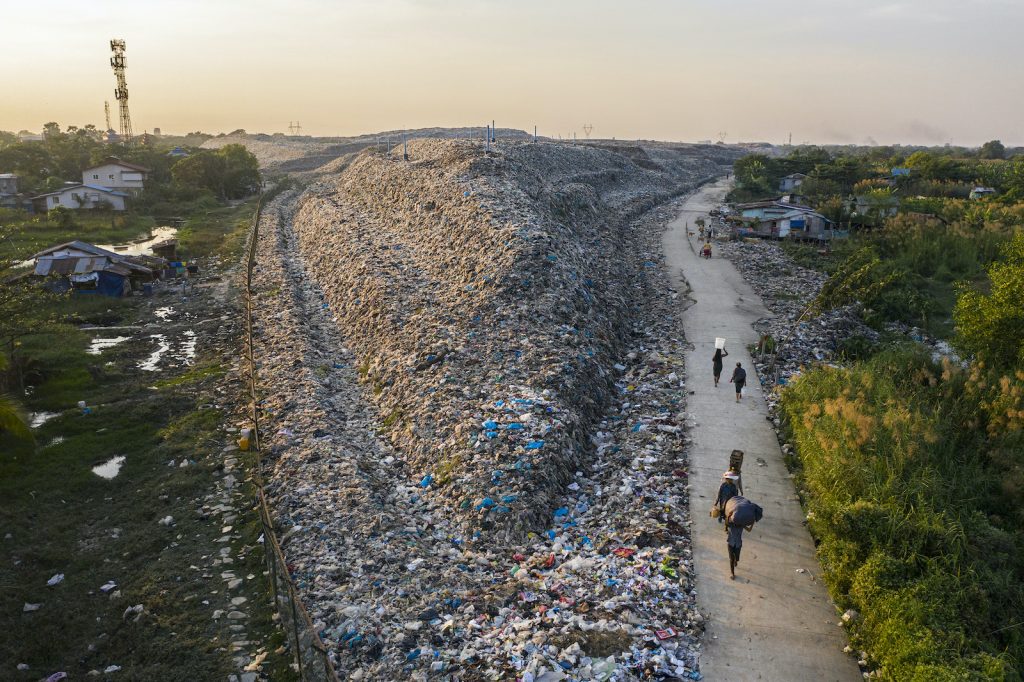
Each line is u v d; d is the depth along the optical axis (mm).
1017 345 23406
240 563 16875
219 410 26734
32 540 18172
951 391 20875
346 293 38688
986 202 72062
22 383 28578
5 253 53844
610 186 91875
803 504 17281
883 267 44250
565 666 11938
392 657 12750
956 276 45531
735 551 14141
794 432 20422
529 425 20719
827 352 29562
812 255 51000
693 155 178000
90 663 13781
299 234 62500
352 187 70250
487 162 55125
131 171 88875
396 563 15734
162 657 13641
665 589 13977
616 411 24250
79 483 21156
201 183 96000
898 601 11969
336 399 26719
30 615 15281
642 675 11680
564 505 18359
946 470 16719
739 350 29625
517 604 14156
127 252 60656
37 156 102312
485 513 17469
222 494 20375
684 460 19828
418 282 36875
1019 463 17078
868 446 16859
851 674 11797
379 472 20938
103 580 16547
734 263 48594
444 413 22359
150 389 29141
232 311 40938
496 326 28391
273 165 147625
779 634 12750
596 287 35344
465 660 12484
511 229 37000
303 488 19531
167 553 17469
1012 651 11625
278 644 13812
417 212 49312
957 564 13148
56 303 41219
